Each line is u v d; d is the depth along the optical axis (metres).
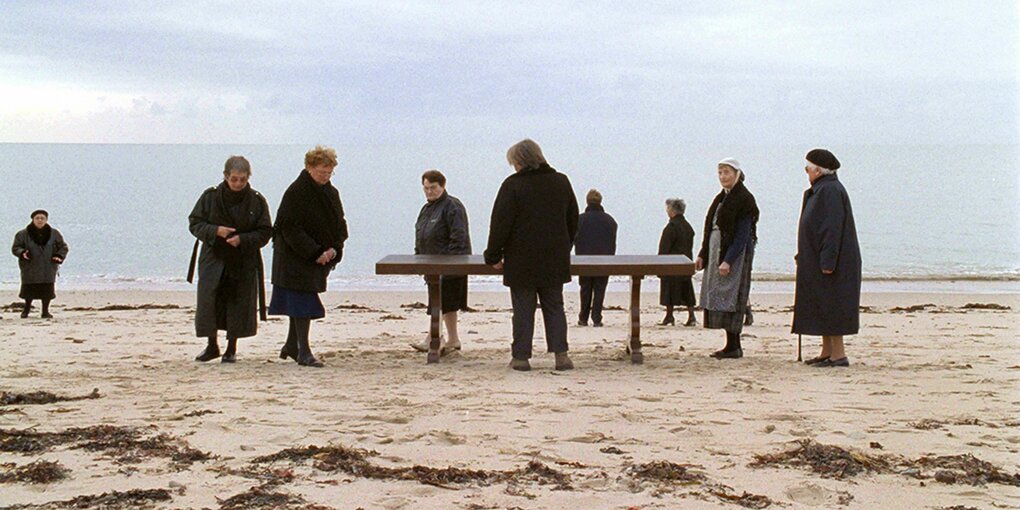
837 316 9.55
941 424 6.78
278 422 6.80
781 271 32.28
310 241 9.51
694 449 6.14
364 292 25.72
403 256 10.20
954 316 17.36
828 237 9.45
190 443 6.21
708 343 12.42
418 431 6.57
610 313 18.91
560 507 4.98
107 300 23.58
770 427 6.65
